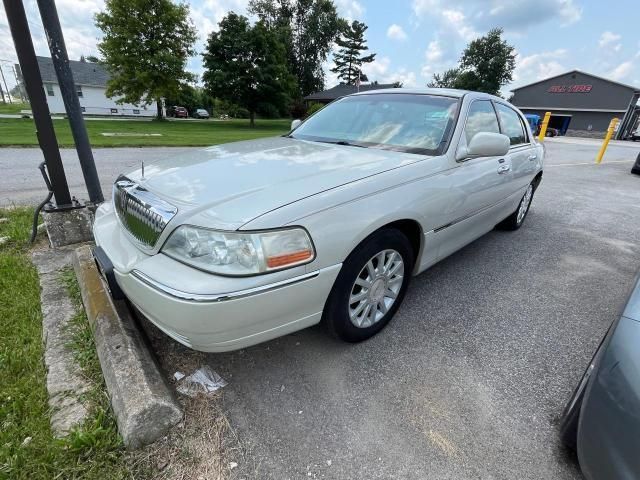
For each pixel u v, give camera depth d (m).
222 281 1.48
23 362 1.88
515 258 3.69
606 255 3.88
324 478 1.46
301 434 1.64
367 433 1.66
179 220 1.59
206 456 1.52
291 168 2.01
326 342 2.25
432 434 1.67
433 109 2.77
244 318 1.54
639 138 35.16
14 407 1.62
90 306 2.21
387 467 1.52
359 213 1.82
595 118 39.38
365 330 2.21
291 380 1.94
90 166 3.35
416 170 2.19
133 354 1.82
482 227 3.21
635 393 1.08
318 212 1.68
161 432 1.59
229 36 32.88
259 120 48.78
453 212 2.51
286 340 2.25
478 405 1.84
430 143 2.52
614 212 5.72
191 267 1.55
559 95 41.44
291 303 1.66
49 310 2.34
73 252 2.98
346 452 1.57
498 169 3.04
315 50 48.97
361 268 1.98
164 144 12.19
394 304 2.38
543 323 2.57
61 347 2.02
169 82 31.89
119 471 1.42
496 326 2.51
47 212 3.19
